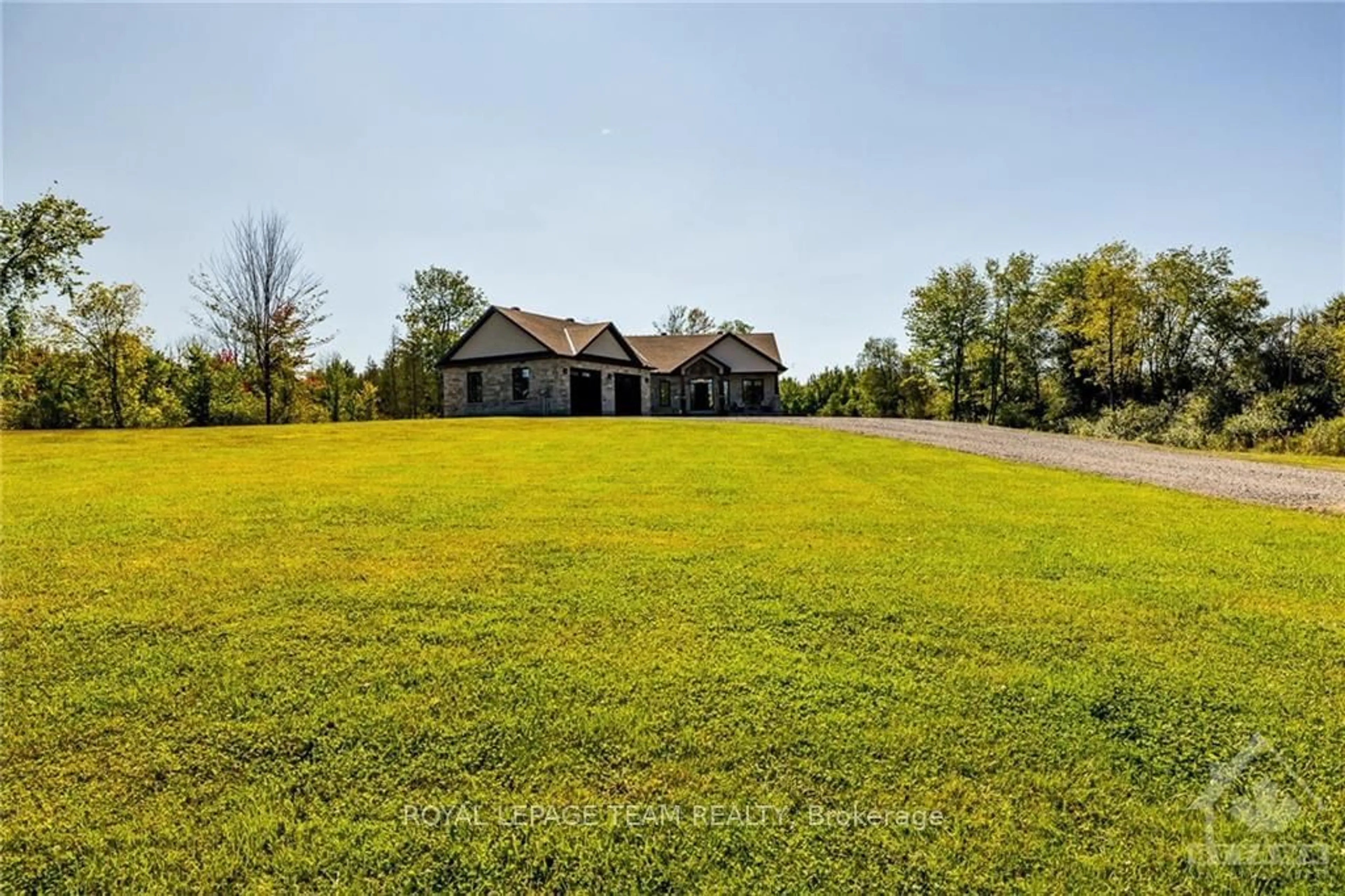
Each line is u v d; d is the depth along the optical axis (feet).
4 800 8.75
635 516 25.02
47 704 11.02
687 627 14.25
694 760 9.64
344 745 10.00
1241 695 11.53
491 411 100.99
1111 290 120.06
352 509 26.04
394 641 13.50
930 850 7.97
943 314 147.95
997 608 15.42
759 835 8.21
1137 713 10.91
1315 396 89.25
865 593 16.42
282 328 101.55
